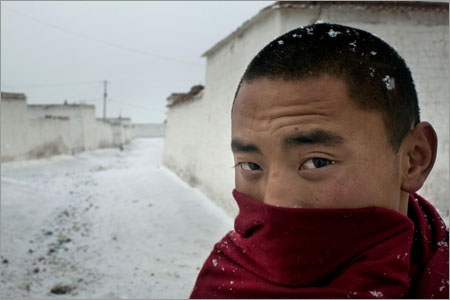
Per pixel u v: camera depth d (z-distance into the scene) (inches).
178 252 211.2
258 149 30.4
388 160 29.5
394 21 209.8
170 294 158.7
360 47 30.0
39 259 195.9
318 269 28.5
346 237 28.2
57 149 756.0
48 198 359.3
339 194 27.9
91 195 385.7
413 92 33.5
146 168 639.1
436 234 33.9
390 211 28.1
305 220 28.0
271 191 29.2
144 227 260.8
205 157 354.6
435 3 206.4
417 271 31.3
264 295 28.8
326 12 192.7
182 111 491.8
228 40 269.0
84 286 164.6
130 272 182.5
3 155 551.8
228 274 32.9
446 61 218.2
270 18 195.8
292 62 29.3
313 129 27.6
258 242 30.5
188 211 297.0
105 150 1122.7
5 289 151.4
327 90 28.1
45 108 932.6
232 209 267.1
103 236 243.0
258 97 30.2
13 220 264.1
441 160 223.8
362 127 28.1
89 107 1018.1
